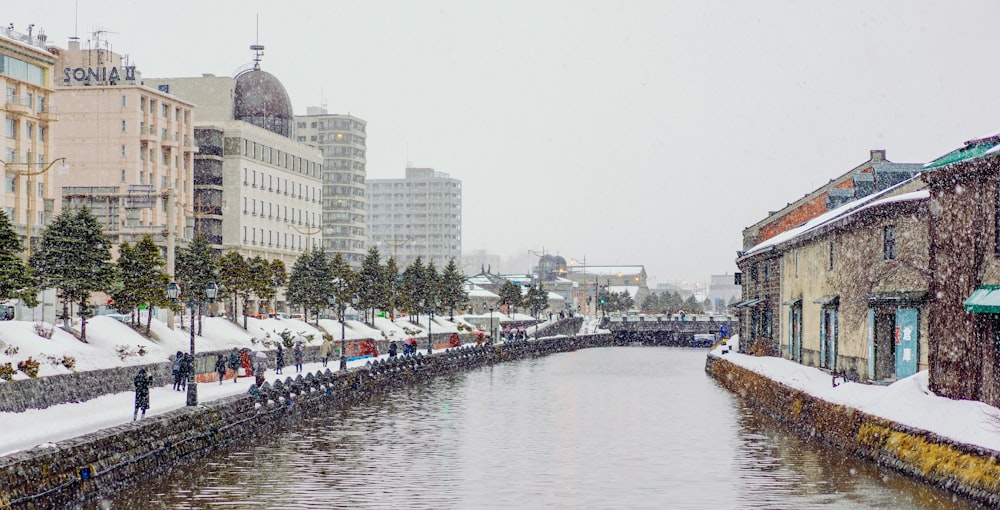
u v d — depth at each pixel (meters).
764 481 33.56
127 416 39.00
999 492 25.64
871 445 35.22
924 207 44.28
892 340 46.25
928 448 30.81
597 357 123.31
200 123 136.62
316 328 95.12
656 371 95.12
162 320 69.38
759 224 86.12
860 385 42.94
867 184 66.12
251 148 140.00
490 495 31.56
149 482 33.38
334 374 61.22
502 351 111.69
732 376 71.38
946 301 35.41
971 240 34.59
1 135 93.50
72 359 46.50
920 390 36.47
